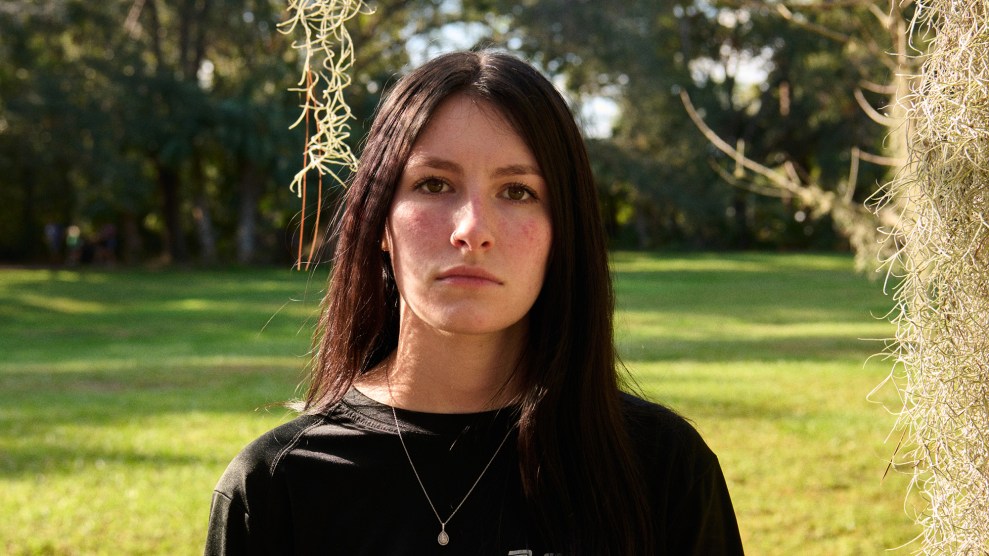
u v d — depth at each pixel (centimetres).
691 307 2005
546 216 150
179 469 718
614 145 3822
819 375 1089
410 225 148
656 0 3712
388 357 168
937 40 157
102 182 3070
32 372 1199
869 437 776
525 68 153
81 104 3106
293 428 162
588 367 156
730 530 166
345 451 157
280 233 3862
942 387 155
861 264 565
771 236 4712
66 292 2566
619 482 156
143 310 2086
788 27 3850
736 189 4303
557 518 153
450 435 156
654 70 3600
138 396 1008
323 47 176
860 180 3947
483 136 146
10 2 2936
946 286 155
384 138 155
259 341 1525
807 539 556
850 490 640
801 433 795
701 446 164
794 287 2530
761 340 1442
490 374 159
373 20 3375
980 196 152
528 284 148
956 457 154
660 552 160
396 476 155
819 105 3956
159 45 3469
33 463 737
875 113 369
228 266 3612
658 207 4131
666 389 1000
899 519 581
